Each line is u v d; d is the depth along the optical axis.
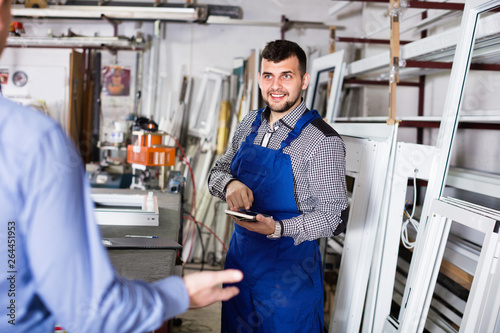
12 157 0.49
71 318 0.51
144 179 3.20
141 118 3.04
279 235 1.56
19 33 3.79
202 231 4.07
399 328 1.80
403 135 3.74
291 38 4.27
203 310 3.11
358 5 4.23
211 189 1.88
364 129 2.38
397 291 2.43
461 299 1.90
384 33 3.88
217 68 4.29
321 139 1.64
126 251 1.47
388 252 2.04
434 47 2.07
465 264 1.87
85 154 4.12
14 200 0.50
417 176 1.99
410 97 3.82
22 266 0.52
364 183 2.15
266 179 1.71
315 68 3.62
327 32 4.28
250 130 1.94
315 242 1.77
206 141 4.11
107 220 1.89
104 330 0.52
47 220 0.49
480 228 1.41
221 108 4.10
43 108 3.74
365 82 3.54
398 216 2.04
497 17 1.62
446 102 1.84
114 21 4.02
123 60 4.14
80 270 0.50
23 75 3.88
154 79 4.20
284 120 1.76
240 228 1.81
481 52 1.97
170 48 4.24
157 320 0.55
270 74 1.71
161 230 1.84
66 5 3.85
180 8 3.73
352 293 2.12
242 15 4.24
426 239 1.73
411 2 2.39
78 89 4.04
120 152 4.12
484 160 2.75
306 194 1.71
